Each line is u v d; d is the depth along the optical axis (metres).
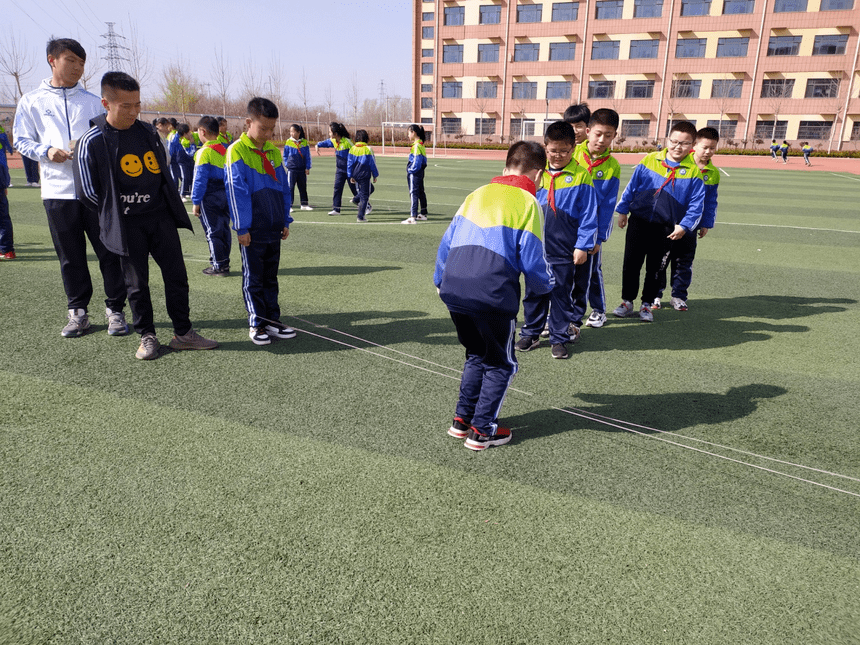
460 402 2.98
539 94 49.31
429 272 6.65
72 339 4.31
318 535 2.24
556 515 2.40
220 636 1.77
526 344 4.35
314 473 2.66
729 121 44.12
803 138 42.53
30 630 1.78
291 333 4.45
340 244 8.21
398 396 3.48
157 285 5.89
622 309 5.22
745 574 2.09
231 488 2.53
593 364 4.09
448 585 2.00
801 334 4.79
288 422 3.13
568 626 1.84
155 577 2.01
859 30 39.81
